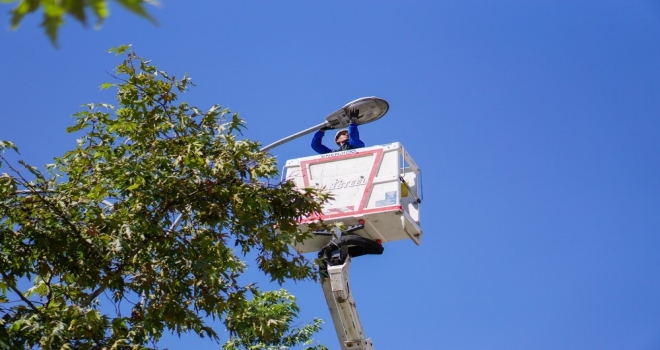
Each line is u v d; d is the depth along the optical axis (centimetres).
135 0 204
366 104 1230
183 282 995
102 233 978
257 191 1027
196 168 1023
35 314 872
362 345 1113
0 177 952
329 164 1176
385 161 1157
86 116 1058
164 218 1018
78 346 879
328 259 1102
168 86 1084
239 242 1052
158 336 973
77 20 203
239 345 1273
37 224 963
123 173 992
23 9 202
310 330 1324
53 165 1040
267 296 1331
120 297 988
